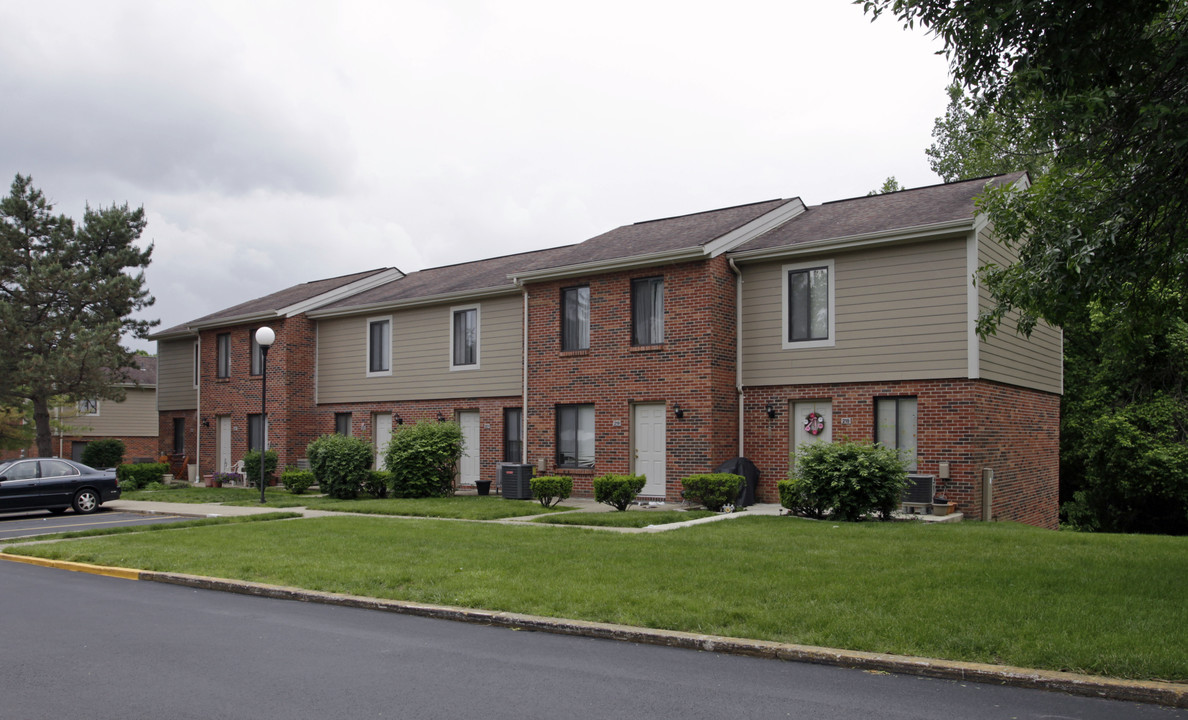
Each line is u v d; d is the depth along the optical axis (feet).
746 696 20.07
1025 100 31.50
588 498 69.41
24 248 120.26
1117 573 31.58
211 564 39.47
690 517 53.42
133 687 21.36
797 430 62.95
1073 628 23.65
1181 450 77.05
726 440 64.13
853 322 60.18
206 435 104.17
